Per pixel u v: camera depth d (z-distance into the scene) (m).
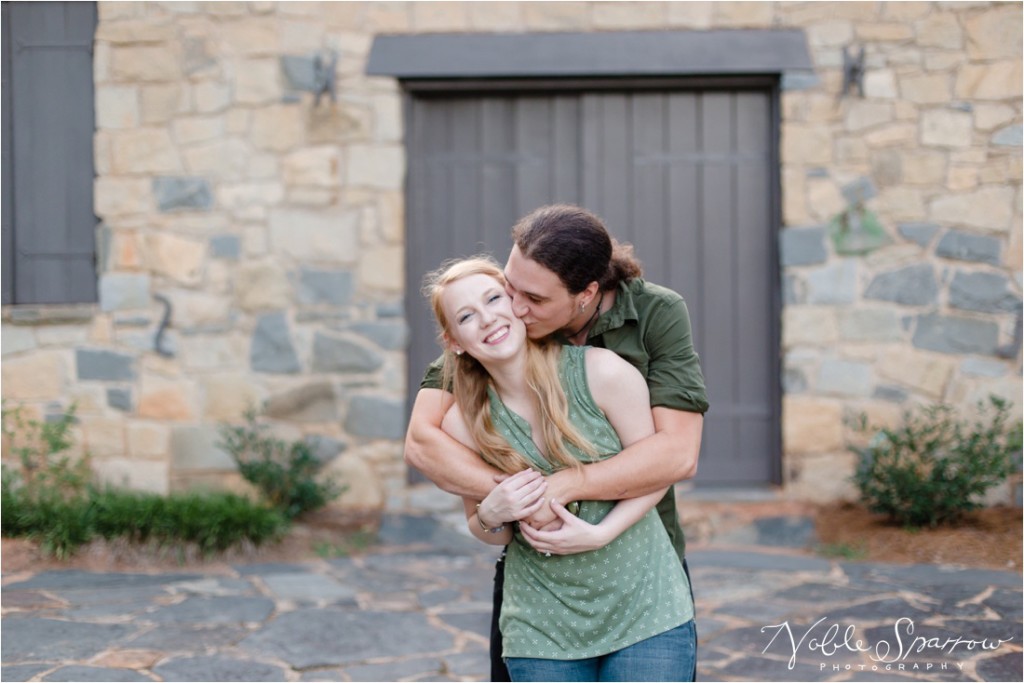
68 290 5.19
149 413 5.06
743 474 5.27
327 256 5.05
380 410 5.04
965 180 4.82
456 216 5.31
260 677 2.95
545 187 5.29
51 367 5.07
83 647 3.15
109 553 4.27
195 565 4.28
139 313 5.07
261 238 5.04
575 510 1.84
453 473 1.85
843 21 4.91
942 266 4.84
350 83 5.03
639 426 1.85
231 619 3.51
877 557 4.32
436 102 5.30
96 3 5.12
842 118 4.91
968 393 4.79
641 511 1.83
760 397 5.26
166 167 5.05
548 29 5.04
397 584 4.05
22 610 3.54
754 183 5.23
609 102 5.26
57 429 4.70
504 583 1.94
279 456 4.98
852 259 4.91
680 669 1.79
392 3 5.05
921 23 4.85
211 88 5.04
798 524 4.73
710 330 5.27
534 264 1.75
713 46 4.97
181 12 5.03
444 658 3.15
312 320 5.05
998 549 4.26
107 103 5.05
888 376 4.88
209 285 5.05
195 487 5.05
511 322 1.79
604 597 1.83
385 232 5.04
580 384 1.84
